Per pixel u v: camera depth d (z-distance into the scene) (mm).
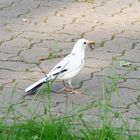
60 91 9734
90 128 8062
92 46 9781
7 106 9141
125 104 9219
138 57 11188
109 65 10812
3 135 7902
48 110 8445
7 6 14383
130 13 13852
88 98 9477
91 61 11000
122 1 14797
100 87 9898
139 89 9773
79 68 9531
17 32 12672
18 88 9852
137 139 7762
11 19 13477
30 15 13758
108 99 8648
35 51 11547
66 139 7852
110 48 11672
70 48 11719
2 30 12789
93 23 13211
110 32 12625
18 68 10711
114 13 13859
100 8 14242
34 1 14797
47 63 10953
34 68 10719
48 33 12602
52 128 7953
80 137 7922
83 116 8641
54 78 9242
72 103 8922
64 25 13109
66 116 8234
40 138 7770
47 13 13891
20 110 8945
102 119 8102
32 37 12359
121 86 9875
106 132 7793
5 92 9695
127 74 10352
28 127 8031
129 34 12484
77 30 12773
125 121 8516
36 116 8359
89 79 10227
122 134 7859
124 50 11570
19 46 11836
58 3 14633
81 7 14312
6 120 8453
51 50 11602
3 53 11445
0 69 10664
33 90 9453
